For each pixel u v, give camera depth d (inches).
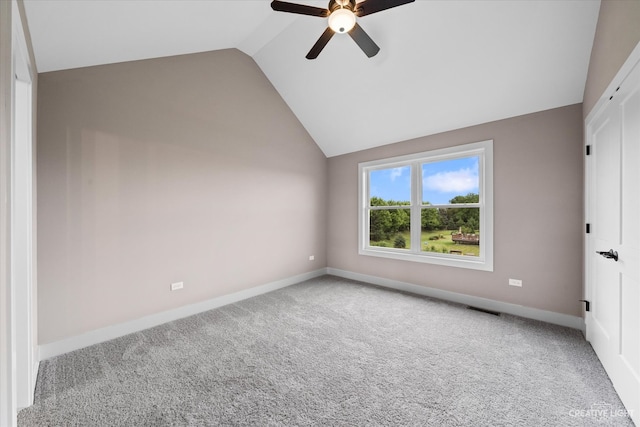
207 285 124.3
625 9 62.6
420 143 145.0
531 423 57.1
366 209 173.5
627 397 60.3
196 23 94.2
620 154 66.7
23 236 64.2
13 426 46.5
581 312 101.5
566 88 100.0
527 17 87.0
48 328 84.7
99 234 94.8
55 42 72.8
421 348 88.4
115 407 62.7
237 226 136.6
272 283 152.9
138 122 104.1
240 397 65.8
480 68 105.0
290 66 138.7
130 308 101.7
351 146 171.6
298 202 169.2
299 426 56.8
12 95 47.5
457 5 90.9
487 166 122.6
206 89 124.6
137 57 102.0
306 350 87.7
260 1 93.6
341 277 181.0
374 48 90.4
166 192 111.6
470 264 128.3
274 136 154.9
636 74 57.9
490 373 74.7
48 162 84.7
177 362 81.1
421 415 59.6
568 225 104.0
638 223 58.0
